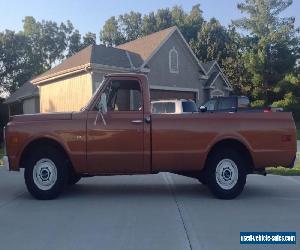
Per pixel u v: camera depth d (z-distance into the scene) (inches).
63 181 355.3
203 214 297.7
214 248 223.3
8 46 2114.9
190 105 711.7
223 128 350.9
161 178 476.1
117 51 1152.2
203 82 1400.1
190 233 250.2
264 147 351.9
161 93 1195.3
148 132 349.4
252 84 1927.9
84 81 1060.5
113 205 329.4
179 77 1240.2
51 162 354.0
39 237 245.0
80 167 351.9
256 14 2047.2
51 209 316.8
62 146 349.1
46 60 2810.0
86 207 322.7
